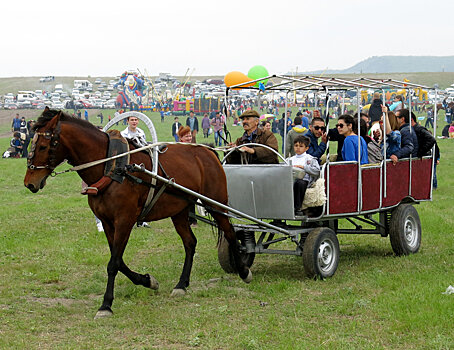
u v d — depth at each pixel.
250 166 8.12
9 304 7.07
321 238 7.96
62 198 16.97
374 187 8.77
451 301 6.61
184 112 68.88
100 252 9.83
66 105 77.75
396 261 8.93
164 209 7.36
